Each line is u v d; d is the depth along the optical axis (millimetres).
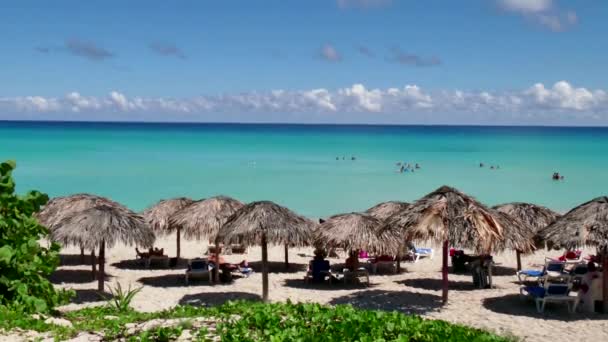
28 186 44156
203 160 71250
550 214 20203
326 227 16406
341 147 105875
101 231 14695
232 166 63562
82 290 16016
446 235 13633
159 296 15641
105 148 90250
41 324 7773
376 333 7223
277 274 19078
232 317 8094
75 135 135750
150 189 44031
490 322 13133
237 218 14797
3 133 140875
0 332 7297
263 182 49312
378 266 20516
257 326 7484
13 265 8367
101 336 7426
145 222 15812
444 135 183500
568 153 91875
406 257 21812
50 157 70625
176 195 41156
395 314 8359
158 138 130750
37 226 8781
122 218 15211
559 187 47562
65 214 17641
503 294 16031
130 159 70250
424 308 14508
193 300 15203
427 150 99125
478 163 71188
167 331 7172
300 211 35656
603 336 12008
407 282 17875
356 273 17375
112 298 15016
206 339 6953
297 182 49594
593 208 14070
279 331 7098
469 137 167375
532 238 15820
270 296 15805
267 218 14570
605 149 104375
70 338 7328
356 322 7590
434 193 14648
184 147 98438
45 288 8688
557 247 14156
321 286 17281
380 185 48000
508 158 80250
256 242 14539
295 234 14625
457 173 58469
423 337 7391
